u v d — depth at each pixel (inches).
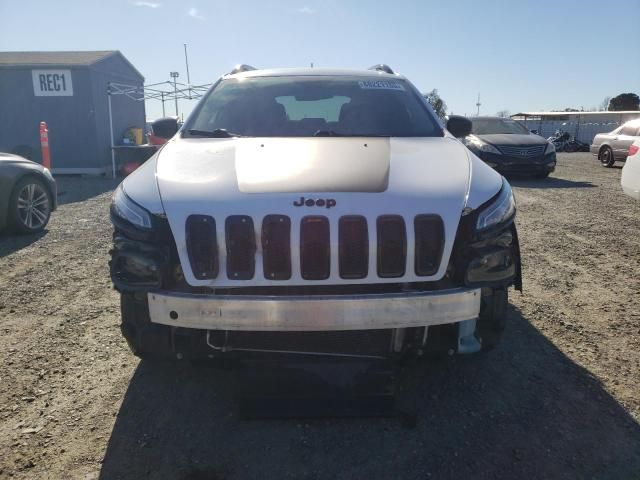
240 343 97.0
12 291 171.6
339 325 88.1
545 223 275.7
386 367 98.1
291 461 90.2
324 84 149.6
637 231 256.5
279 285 90.4
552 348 130.5
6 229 252.4
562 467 88.3
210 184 97.5
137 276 93.8
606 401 107.4
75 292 170.9
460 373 118.5
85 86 533.6
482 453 91.9
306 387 98.3
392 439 95.8
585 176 515.5
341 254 89.4
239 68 165.9
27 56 577.0
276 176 98.7
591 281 180.2
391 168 103.3
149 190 98.8
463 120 147.7
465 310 92.0
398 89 150.6
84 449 93.2
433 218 91.7
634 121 600.1
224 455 91.7
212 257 90.0
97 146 546.9
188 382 115.3
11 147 541.3
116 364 122.8
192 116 141.1
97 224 284.7
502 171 469.4
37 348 130.3
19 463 89.2
